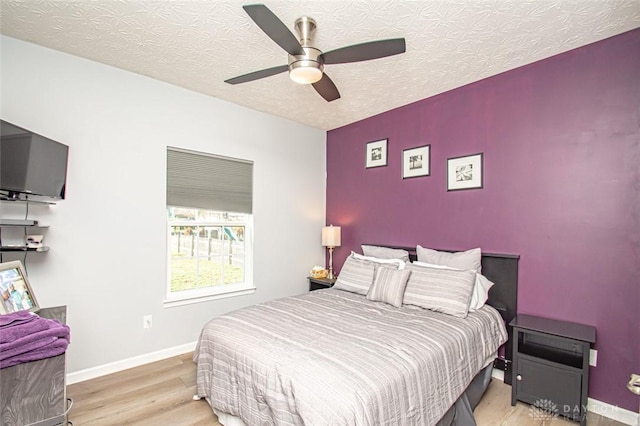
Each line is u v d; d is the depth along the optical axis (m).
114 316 2.62
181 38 2.17
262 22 1.49
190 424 1.95
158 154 2.87
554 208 2.39
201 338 2.16
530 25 1.98
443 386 1.70
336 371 1.45
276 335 1.88
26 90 2.24
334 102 3.35
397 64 2.51
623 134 2.10
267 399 1.52
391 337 1.85
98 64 2.54
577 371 1.98
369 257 3.33
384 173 3.62
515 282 2.58
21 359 0.98
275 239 3.80
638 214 2.04
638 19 1.92
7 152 1.78
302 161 4.09
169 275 3.03
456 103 2.98
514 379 2.23
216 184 3.29
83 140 2.47
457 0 1.75
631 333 2.05
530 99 2.51
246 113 3.51
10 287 1.62
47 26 2.04
